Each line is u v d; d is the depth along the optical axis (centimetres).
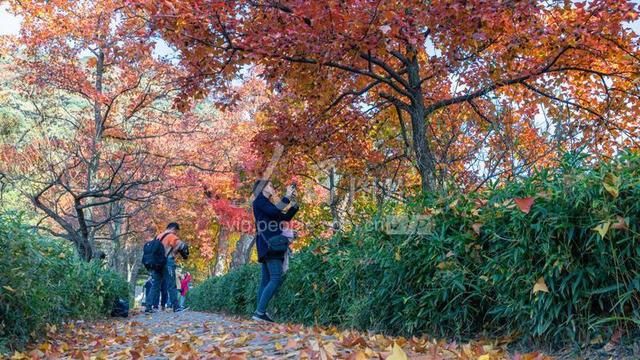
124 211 2019
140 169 1706
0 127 1551
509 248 365
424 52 883
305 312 669
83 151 1619
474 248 402
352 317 516
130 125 1742
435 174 657
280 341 419
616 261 305
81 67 1647
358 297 527
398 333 468
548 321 335
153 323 796
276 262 629
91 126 1647
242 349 386
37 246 541
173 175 1816
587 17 707
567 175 337
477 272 407
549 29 705
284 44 701
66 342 576
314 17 659
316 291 635
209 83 803
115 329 693
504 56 753
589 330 325
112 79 1645
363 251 523
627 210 305
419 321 441
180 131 1762
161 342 494
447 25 683
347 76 898
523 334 371
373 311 496
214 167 1848
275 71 813
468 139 706
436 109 798
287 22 718
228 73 785
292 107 1085
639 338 304
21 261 485
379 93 858
